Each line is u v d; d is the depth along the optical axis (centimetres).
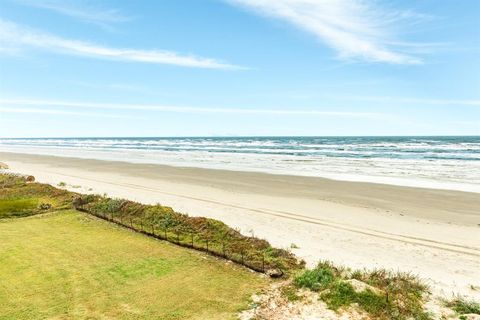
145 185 4488
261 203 3388
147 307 1357
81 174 5634
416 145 11406
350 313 1321
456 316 1324
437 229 2548
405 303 1385
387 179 4697
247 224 2634
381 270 1731
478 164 6034
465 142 13150
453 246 2188
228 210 3081
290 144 13638
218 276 1652
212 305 1378
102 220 2612
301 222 2706
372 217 2875
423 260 1948
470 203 3328
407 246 2177
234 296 1456
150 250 1986
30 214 2811
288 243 2197
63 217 2697
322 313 1323
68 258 1845
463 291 1559
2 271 1673
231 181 4703
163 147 13250
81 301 1397
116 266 1745
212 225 2370
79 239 2167
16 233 2284
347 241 2259
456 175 4947
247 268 1756
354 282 1476
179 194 3847
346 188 4116
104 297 1430
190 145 14512
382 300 1386
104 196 3375
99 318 1277
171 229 2406
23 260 1812
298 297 1441
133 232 2336
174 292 1481
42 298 1420
